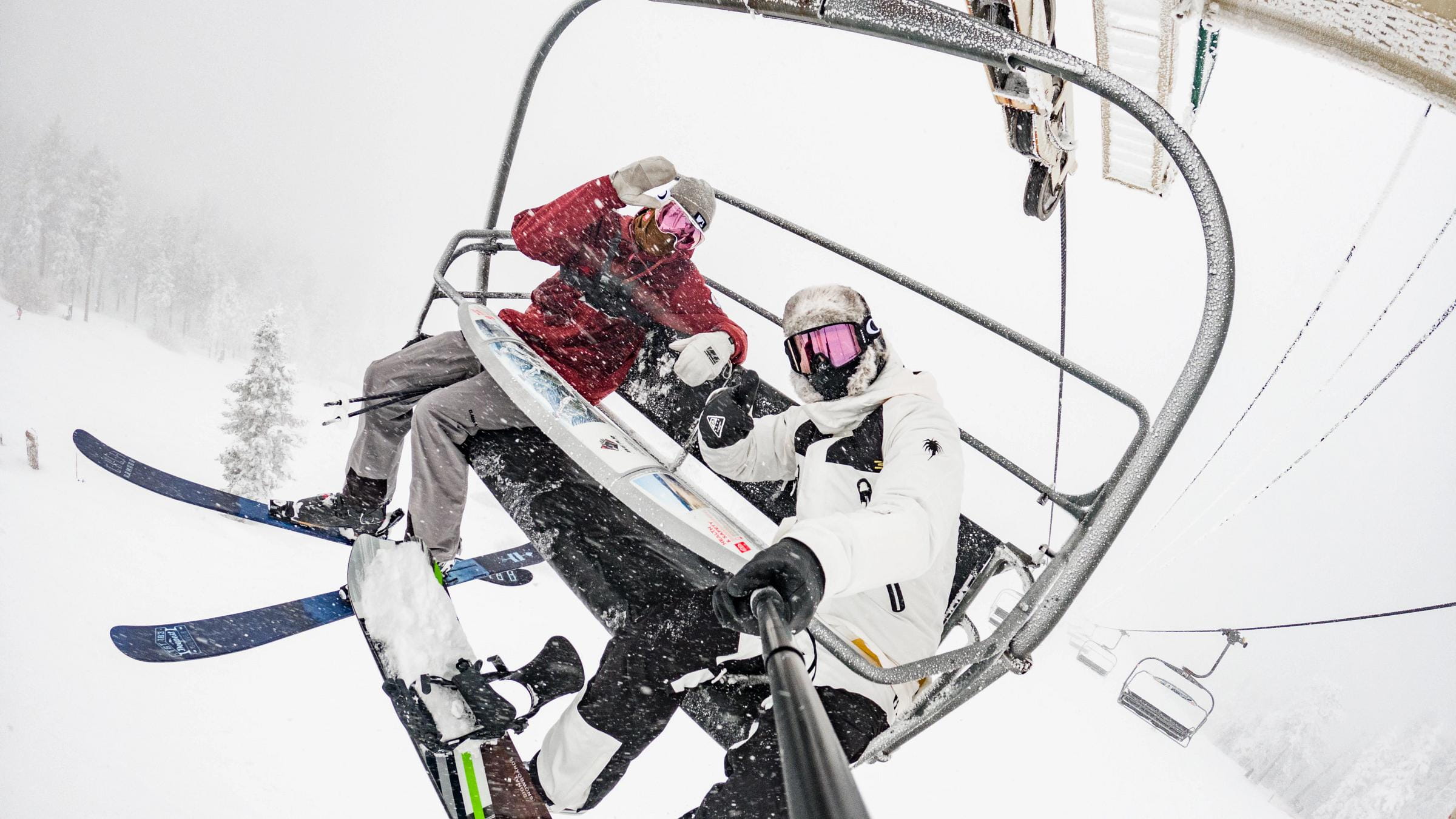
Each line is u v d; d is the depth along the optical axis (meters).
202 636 3.65
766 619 1.01
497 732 1.81
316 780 5.15
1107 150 3.77
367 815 4.96
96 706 5.22
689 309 3.11
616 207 3.00
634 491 2.11
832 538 1.45
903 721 2.08
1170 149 1.52
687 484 2.40
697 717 1.93
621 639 1.91
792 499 2.85
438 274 3.20
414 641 1.98
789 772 0.53
